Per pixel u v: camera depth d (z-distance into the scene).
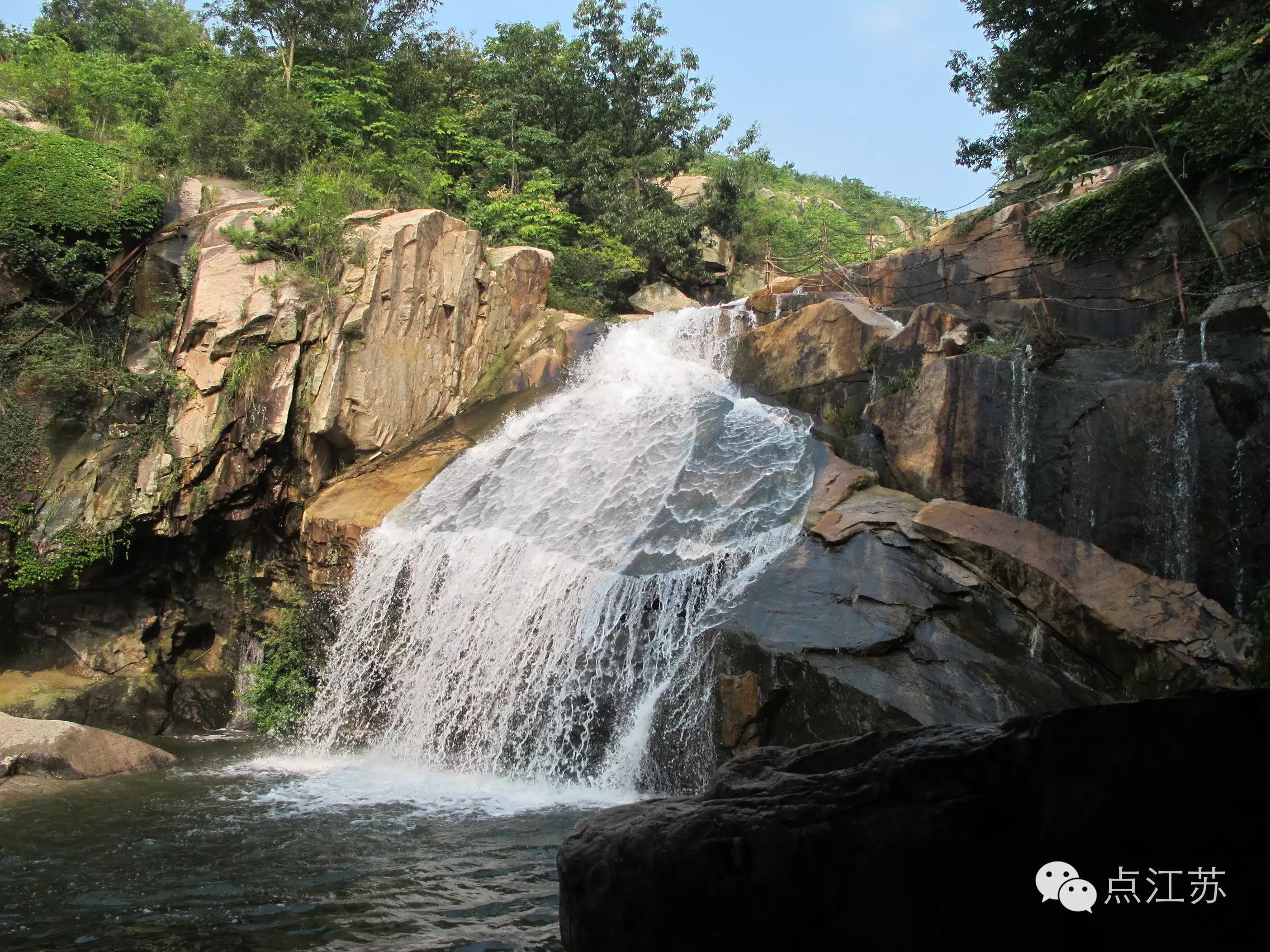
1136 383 12.88
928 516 12.88
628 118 36.19
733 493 14.84
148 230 20.47
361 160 25.94
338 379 18.28
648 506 15.20
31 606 17.00
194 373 17.73
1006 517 12.80
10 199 19.38
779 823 4.84
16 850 9.33
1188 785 4.10
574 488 16.31
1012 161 25.06
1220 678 10.49
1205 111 15.39
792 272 38.44
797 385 17.88
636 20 36.53
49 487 17.28
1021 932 4.27
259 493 17.78
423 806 11.34
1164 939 4.04
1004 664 11.04
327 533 16.72
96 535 16.75
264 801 11.50
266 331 17.86
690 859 4.93
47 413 17.78
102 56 29.72
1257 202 14.77
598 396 19.67
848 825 4.70
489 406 20.62
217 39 31.70
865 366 16.77
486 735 13.59
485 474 17.62
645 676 12.64
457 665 14.38
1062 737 4.38
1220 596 11.64
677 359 21.38
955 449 14.05
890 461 14.88
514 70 33.94
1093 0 22.31
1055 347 14.26
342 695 15.55
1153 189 17.02
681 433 17.03
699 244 35.66
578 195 34.34
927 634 11.35
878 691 10.40
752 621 11.77
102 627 17.48
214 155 25.61
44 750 12.55
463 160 30.48
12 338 18.69
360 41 30.33
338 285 18.91
